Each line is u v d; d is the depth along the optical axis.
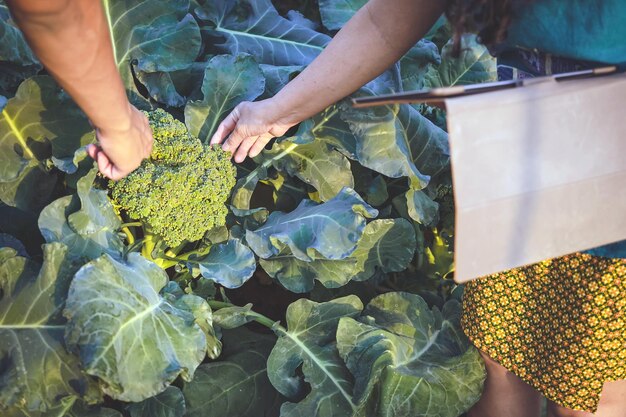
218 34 2.47
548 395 1.81
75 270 1.74
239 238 2.12
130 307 1.68
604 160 1.32
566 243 1.37
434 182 2.37
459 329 2.24
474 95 1.23
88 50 1.20
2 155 1.94
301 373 2.12
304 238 2.04
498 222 1.29
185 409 2.01
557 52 1.43
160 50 2.22
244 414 2.13
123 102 1.39
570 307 1.65
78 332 1.58
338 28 2.54
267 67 2.34
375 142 2.14
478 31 1.40
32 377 1.64
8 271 1.72
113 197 1.92
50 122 1.98
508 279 1.76
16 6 1.09
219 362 2.17
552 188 1.30
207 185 1.94
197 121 2.18
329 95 1.86
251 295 2.58
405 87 2.45
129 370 1.62
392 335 2.08
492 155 1.24
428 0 1.62
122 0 2.18
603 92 1.29
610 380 1.71
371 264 2.29
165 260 2.08
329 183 2.24
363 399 1.92
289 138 2.17
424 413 2.00
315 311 2.13
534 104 1.25
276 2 2.94
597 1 1.32
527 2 1.38
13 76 2.12
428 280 2.52
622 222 1.40
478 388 2.06
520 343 1.83
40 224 1.79
